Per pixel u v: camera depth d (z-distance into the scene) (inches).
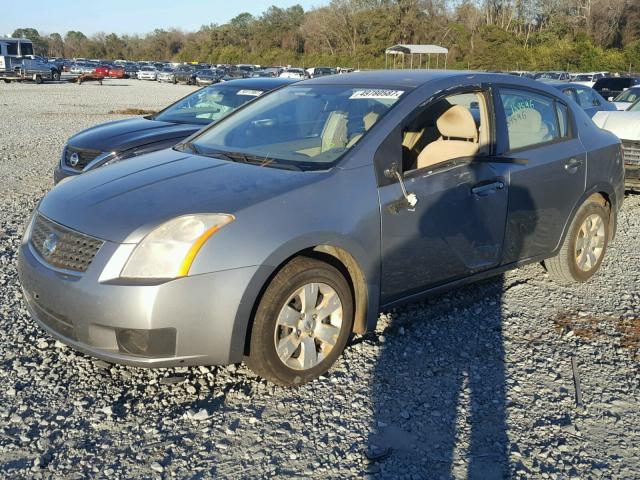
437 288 175.5
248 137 181.8
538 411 142.6
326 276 146.6
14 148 516.1
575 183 206.2
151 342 129.8
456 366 161.5
